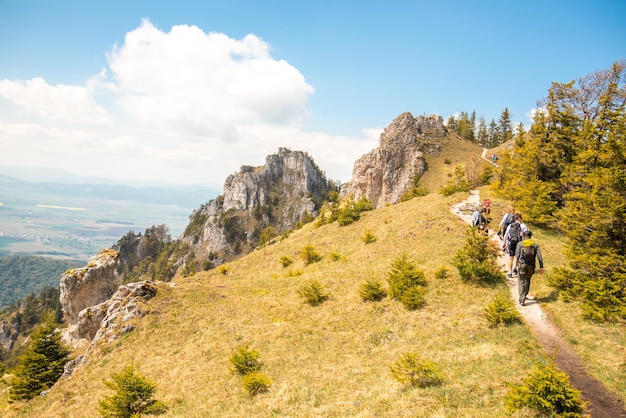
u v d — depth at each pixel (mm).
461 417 9477
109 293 48656
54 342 26109
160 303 27766
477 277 20828
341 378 14344
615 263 15203
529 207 29734
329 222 56781
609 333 13492
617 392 10289
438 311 18391
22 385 23688
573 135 31547
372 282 22672
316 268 36156
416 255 28188
